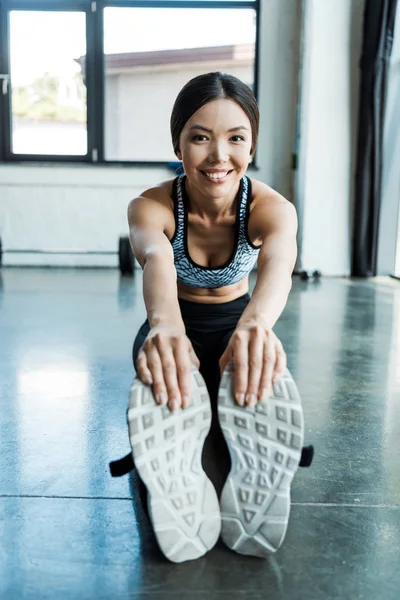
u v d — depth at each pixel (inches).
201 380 39.4
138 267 222.8
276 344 39.7
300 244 213.2
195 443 39.9
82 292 164.7
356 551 42.4
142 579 38.7
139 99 221.5
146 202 51.9
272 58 218.1
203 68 221.6
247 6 216.5
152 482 38.1
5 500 49.4
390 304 153.9
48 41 215.6
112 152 224.5
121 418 69.8
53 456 58.6
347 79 203.9
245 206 51.1
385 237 212.1
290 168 224.4
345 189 209.2
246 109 44.8
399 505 49.7
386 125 206.1
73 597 36.8
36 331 116.3
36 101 218.4
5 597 36.8
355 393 81.4
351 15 201.3
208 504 40.6
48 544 42.8
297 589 37.9
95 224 222.2
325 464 57.9
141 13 216.5
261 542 40.0
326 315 137.6
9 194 220.2
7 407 73.4
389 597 37.3
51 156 221.5
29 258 224.7
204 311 58.7
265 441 39.3
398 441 64.5
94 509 48.0
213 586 38.0
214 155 44.5
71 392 79.6
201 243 53.3
